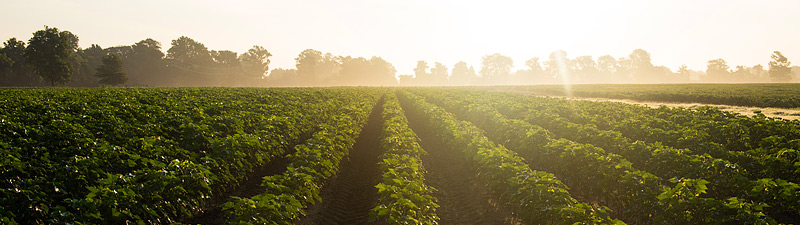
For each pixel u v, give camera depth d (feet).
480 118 74.95
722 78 632.38
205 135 39.60
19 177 24.32
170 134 42.42
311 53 629.51
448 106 111.75
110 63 281.54
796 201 23.17
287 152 48.91
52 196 22.90
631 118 61.72
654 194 25.58
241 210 20.66
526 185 27.89
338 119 62.18
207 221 27.63
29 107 48.93
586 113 76.48
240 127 46.37
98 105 56.13
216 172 29.78
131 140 32.91
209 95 96.94
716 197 29.73
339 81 584.81
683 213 23.40
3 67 266.98
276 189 24.81
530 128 49.57
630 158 39.86
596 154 34.35
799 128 48.24
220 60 463.83
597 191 31.96
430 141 63.82
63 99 64.49
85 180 24.36
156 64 400.88
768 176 32.35
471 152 41.78
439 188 38.73
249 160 36.11
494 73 607.78
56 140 32.48
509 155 34.88
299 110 70.59
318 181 33.12
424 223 23.62
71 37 365.20
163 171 23.95
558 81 615.98
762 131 48.44
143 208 21.07
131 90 104.06
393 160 33.45
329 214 31.37
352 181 40.91
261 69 475.72
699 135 45.91
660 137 48.73
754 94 142.41
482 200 34.71
